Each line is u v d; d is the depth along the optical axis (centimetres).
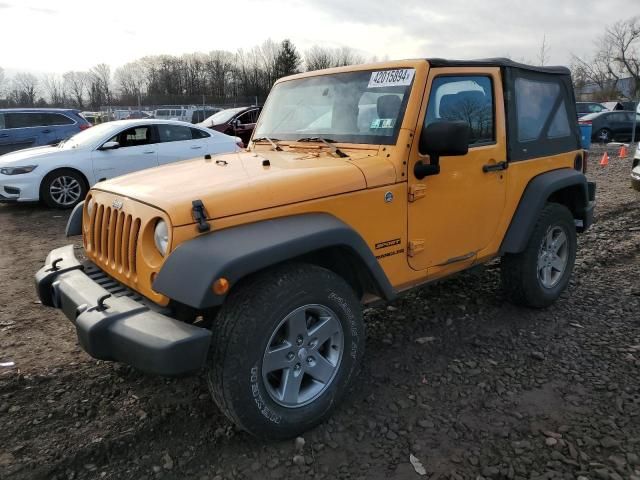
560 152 446
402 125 318
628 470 251
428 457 266
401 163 314
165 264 242
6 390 327
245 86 6538
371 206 302
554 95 443
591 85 5625
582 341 381
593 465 255
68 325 427
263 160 324
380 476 254
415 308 445
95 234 314
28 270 575
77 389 329
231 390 248
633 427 283
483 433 283
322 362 285
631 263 554
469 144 359
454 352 371
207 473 259
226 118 1605
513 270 415
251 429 259
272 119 407
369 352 374
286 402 270
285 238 253
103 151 930
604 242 630
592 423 287
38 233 749
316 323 282
